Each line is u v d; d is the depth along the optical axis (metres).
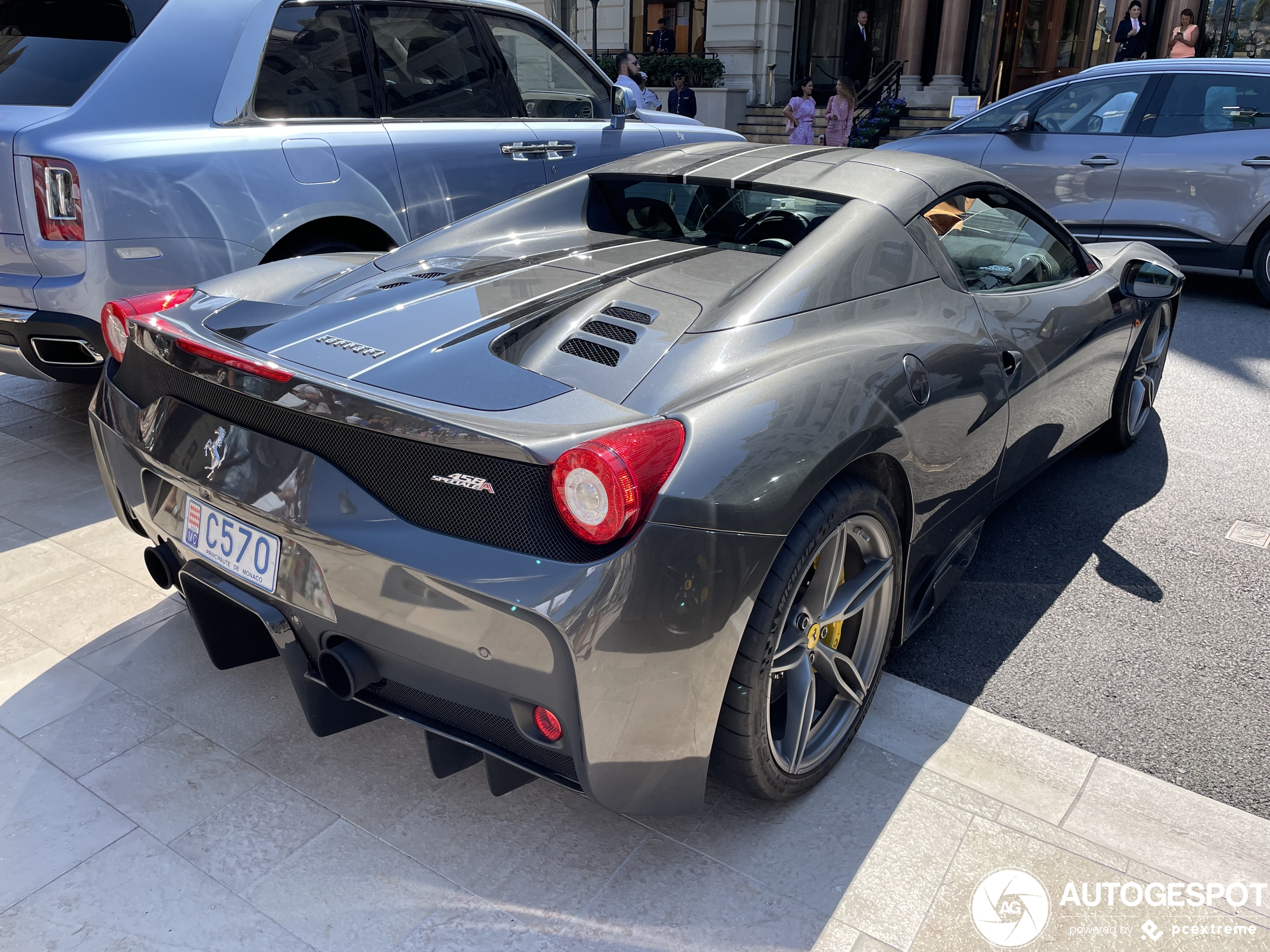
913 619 2.35
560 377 1.71
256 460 1.72
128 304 2.13
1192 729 2.28
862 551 2.03
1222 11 15.09
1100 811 1.99
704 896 1.75
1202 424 4.39
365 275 2.26
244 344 1.82
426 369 1.68
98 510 3.18
